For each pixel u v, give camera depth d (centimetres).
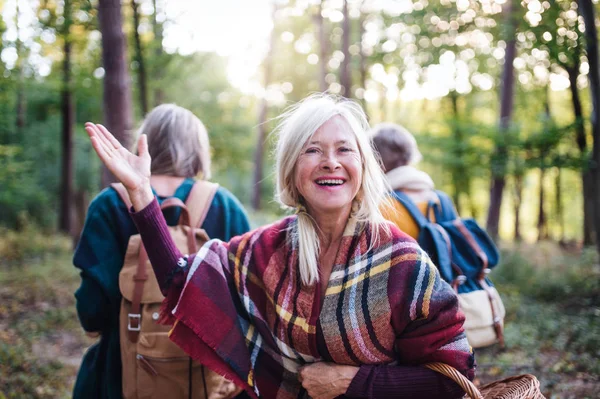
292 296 167
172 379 197
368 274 163
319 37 1670
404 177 263
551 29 748
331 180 166
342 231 173
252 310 171
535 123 1157
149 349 196
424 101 1953
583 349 456
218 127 2061
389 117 2275
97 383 217
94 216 212
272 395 171
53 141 1764
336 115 169
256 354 172
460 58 1571
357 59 1705
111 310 213
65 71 1214
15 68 1142
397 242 166
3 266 917
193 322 168
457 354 159
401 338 163
